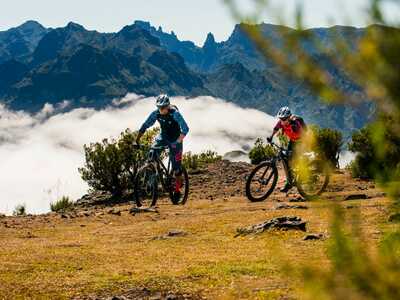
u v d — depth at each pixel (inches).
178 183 593.0
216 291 232.4
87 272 284.4
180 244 363.3
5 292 247.4
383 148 58.1
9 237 436.1
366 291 66.8
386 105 56.7
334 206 67.6
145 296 231.8
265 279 244.5
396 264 67.2
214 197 707.4
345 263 67.1
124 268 290.8
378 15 55.6
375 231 302.7
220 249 336.2
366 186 640.4
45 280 268.5
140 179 602.9
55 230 470.9
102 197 877.8
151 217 512.7
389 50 55.6
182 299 224.5
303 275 70.8
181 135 584.1
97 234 432.8
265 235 365.4
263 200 593.3
